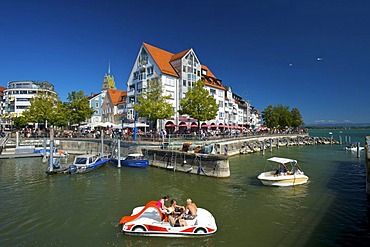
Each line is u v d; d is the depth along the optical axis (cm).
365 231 1218
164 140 3366
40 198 1766
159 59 5219
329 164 3322
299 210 1516
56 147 4356
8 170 2817
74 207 1577
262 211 1498
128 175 2497
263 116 8988
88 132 4888
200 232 1158
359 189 1989
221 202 1666
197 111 4234
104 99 7088
